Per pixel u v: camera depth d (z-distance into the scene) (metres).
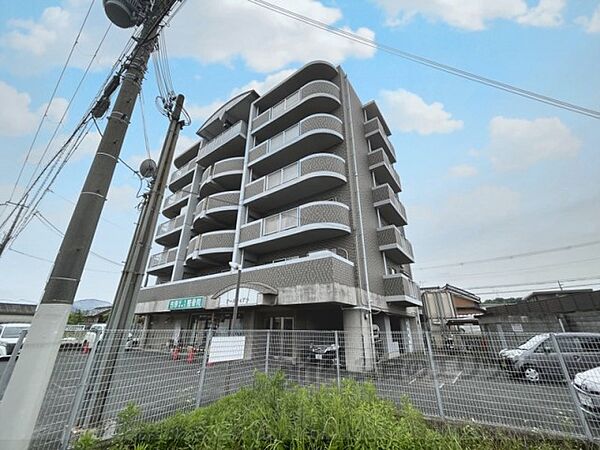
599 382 4.05
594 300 9.98
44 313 2.98
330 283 9.70
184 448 2.82
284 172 13.72
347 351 6.30
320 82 14.69
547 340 5.85
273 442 2.76
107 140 3.89
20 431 2.56
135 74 4.47
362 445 2.62
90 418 3.46
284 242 13.02
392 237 13.95
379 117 18.77
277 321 12.73
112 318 4.68
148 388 4.14
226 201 15.80
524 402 4.07
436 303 24.45
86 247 3.37
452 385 4.64
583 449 3.31
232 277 13.02
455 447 2.86
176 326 16.52
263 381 4.31
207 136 21.62
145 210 5.53
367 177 15.47
